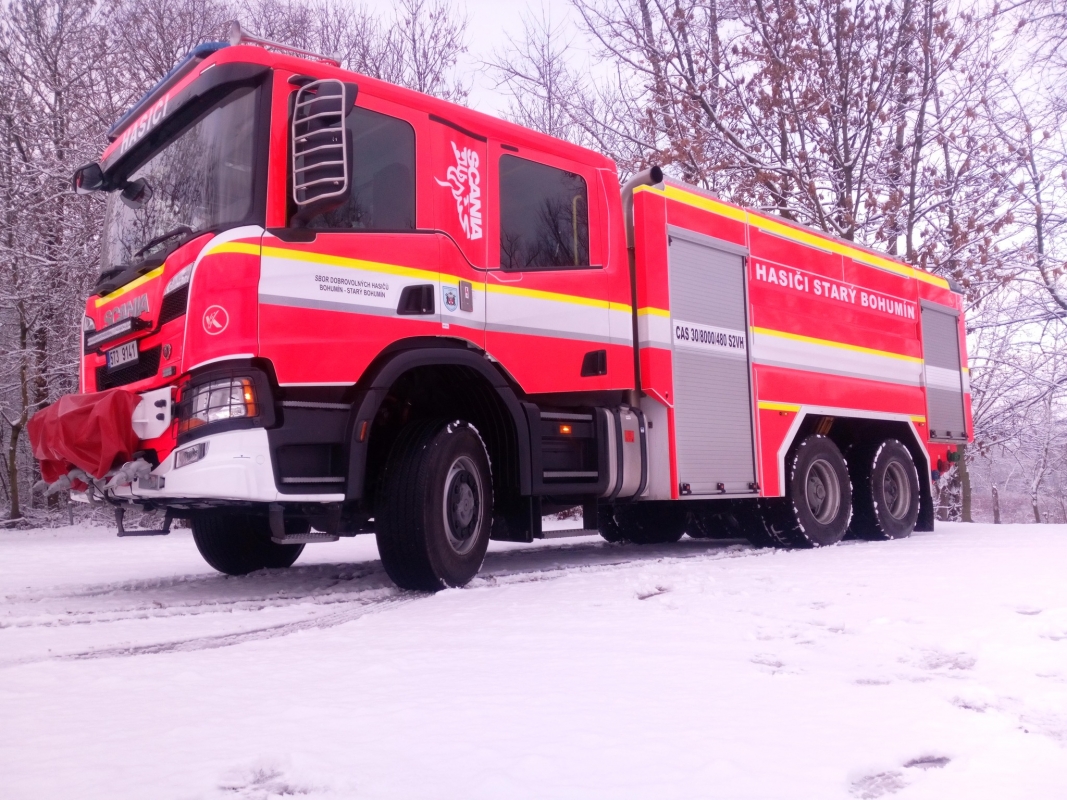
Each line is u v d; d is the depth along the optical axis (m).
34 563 8.57
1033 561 5.99
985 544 7.74
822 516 8.47
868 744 2.10
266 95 4.90
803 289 8.72
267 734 2.25
